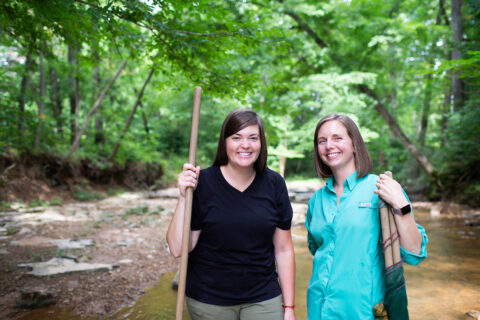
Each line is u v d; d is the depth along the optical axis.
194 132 1.75
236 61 11.23
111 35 3.88
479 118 11.21
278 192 1.91
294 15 13.16
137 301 3.67
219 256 1.79
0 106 8.97
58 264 4.54
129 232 6.95
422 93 18.88
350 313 1.54
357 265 1.57
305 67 14.52
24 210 8.65
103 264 4.66
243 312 1.82
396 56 14.98
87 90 14.70
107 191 13.91
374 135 12.70
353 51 13.93
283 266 2.00
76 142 12.91
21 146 10.70
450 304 3.63
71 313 3.30
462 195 11.98
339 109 13.68
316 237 1.81
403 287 1.47
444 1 16.27
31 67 9.83
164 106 21.98
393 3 14.09
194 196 1.82
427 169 13.82
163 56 4.14
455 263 5.24
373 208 1.62
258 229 1.79
